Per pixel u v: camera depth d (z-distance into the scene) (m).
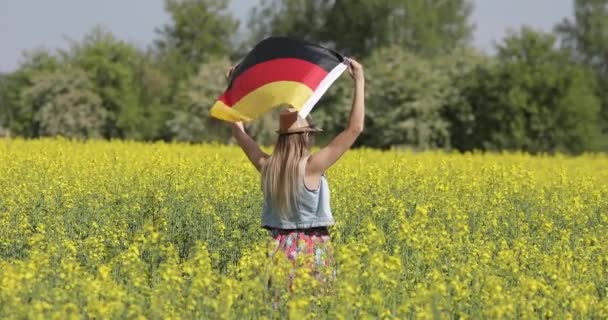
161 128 77.25
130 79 78.69
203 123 68.62
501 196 16.61
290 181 9.40
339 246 9.70
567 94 70.31
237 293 8.44
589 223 15.50
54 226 13.16
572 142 70.62
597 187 20.25
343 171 19.78
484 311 8.41
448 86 70.69
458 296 8.66
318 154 9.41
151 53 97.31
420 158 29.16
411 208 15.49
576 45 105.94
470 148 71.06
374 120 67.50
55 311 7.85
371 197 16.00
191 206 14.88
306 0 97.81
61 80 74.69
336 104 69.94
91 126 74.62
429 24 94.69
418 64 70.88
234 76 9.62
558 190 18.88
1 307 7.95
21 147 29.72
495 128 70.81
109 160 21.06
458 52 75.25
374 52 74.25
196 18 103.38
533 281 8.74
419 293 8.29
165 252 11.54
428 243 10.44
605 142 71.75
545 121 70.00
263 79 9.41
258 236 12.72
